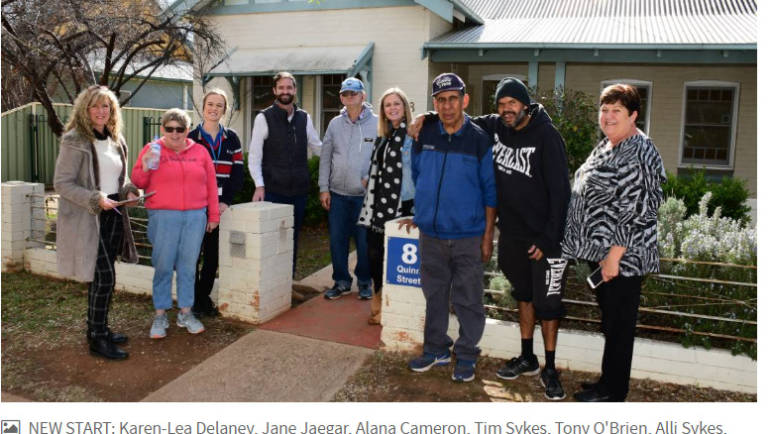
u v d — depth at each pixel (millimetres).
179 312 4855
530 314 3994
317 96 12258
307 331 4852
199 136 4895
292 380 4004
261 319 4992
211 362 4266
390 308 4480
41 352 4391
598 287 3617
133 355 4367
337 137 5465
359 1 11500
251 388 3887
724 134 12203
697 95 12266
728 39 9820
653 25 11492
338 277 5730
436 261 4016
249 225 4922
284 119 5477
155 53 12633
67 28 10531
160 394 3793
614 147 3455
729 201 8727
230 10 12469
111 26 9711
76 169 4031
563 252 3686
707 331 4094
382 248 4895
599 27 11547
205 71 12125
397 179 4691
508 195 3758
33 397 3746
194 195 4551
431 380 4020
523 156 3664
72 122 4094
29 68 10125
